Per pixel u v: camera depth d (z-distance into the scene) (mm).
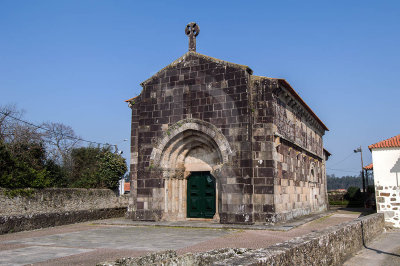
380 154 22469
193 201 24141
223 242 14477
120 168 36938
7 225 18031
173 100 24062
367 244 15859
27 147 29688
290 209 23922
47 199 23109
